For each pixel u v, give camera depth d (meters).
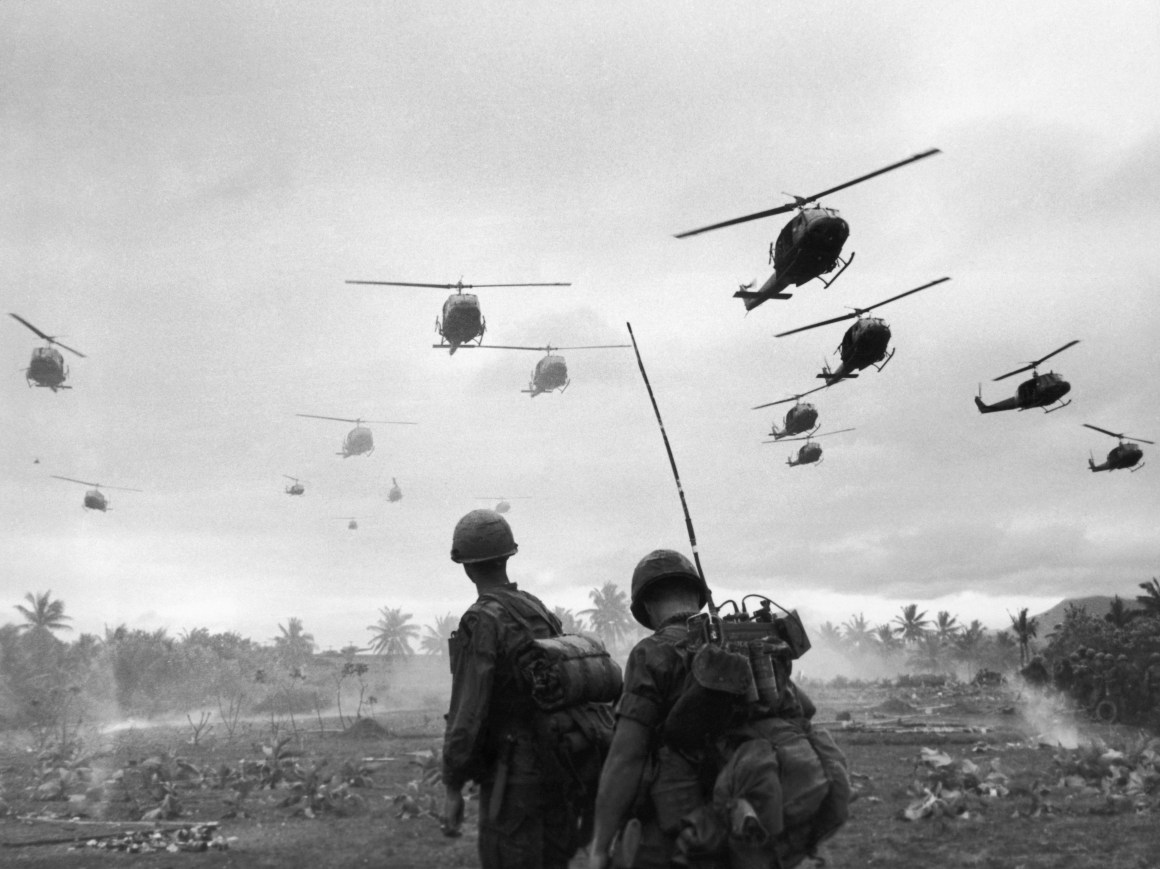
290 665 72.62
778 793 3.07
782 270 20.22
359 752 21.86
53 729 32.12
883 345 22.72
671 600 3.72
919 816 10.01
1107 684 29.69
